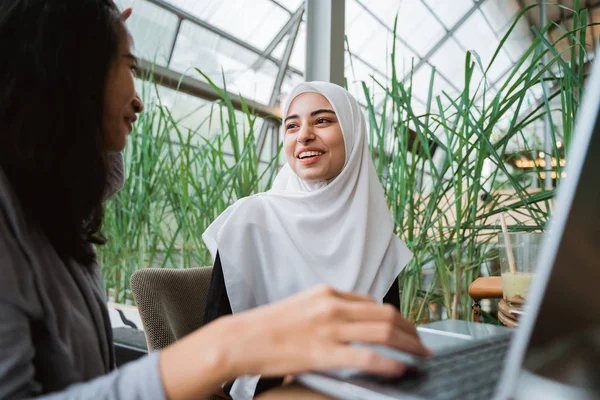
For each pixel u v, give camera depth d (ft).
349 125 3.76
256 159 5.42
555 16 4.76
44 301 1.49
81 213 1.80
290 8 11.48
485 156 4.08
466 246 4.46
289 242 3.55
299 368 1.03
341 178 3.63
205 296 3.41
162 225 6.14
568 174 0.92
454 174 4.16
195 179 5.74
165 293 3.06
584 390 0.89
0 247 1.38
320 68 5.71
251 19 11.98
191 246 5.74
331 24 5.63
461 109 4.14
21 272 1.42
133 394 1.07
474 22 12.39
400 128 4.37
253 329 1.09
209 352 1.07
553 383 0.89
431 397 1.02
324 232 3.63
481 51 13.03
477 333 1.81
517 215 4.66
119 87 1.81
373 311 1.14
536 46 4.02
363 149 3.83
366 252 3.59
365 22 8.37
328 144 3.69
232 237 3.49
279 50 12.35
